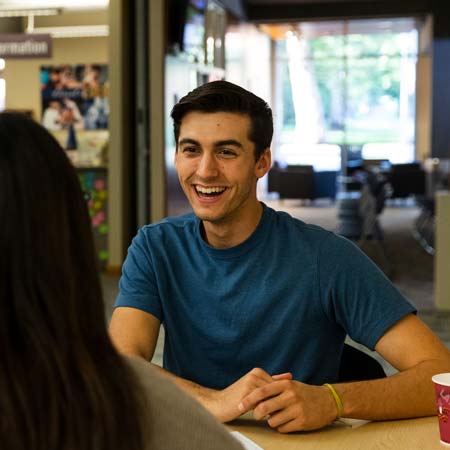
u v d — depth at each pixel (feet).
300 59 68.08
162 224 7.16
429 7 55.72
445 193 23.58
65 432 2.63
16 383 2.62
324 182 59.88
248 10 55.67
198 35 36.29
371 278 6.70
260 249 6.72
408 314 6.64
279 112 68.74
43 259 2.76
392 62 67.67
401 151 68.33
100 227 31.68
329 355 6.88
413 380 6.15
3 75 44.68
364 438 5.61
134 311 6.92
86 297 2.87
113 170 30.99
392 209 58.75
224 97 6.49
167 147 31.50
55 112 39.55
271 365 6.74
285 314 6.66
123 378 2.80
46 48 31.83
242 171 6.54
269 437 5.61
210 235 6.77
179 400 2.89
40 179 2.79
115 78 30.76
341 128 68.69
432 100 57.00
